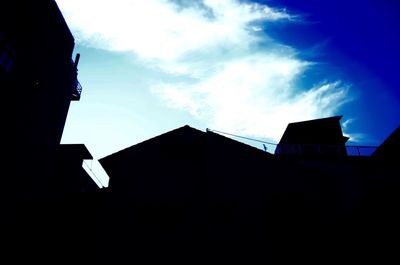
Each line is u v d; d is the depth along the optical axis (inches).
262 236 428.8
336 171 644.1
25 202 459.5
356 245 425.7
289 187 482.0
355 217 506.0
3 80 419.8
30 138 509.7
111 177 505.4
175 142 556.1
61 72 643.5
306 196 474.3
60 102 642.2
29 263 385.1
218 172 501.0
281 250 415.8
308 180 492.1
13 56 442.3
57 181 674.8
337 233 445.7
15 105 456.1
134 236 427.8
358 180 615.5
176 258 407.8
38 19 515.5
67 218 441.4
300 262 404.2
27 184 497.4
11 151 447.5
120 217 447.5
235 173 498.3
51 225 430.6
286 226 442.3
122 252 410.9
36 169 531.8
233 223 441.7
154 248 416.8
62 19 622.8
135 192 480.7
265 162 512.1
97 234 426.0
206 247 418.3
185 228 438.3
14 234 412.8
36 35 513.0
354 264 395.2
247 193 473.7
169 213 456.8
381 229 457.7
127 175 507.2
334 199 500.7
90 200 467.8
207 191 478.3
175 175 502.6
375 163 651.5
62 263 391.9
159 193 479.2
